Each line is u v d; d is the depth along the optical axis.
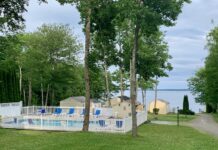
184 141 29.33
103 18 30.14
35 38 71.75
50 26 72.25
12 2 30.17
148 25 26.92
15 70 74.12
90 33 32.38
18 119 38.72
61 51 72.12
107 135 28.70
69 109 54.50
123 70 56.19
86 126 32.69
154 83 83.69
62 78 73.12
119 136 28.47
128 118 38.97
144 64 56.41
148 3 26.62
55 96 91.81
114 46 49.97
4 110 48.47
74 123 37.84
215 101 78.44
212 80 73.00
